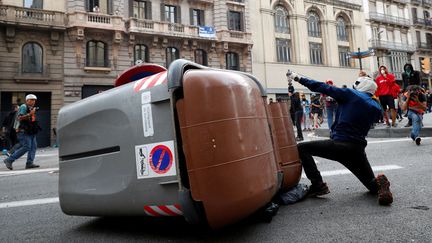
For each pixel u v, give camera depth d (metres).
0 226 3.14
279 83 28.27
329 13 32.25
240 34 26.25
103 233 2.78
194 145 2.22
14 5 18.42
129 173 2.50
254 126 2.49
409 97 7.41
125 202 2.52
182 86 2.29
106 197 2.61
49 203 4.04
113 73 20.95
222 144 2.23
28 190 5.03
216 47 25.33
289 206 3.25
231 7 26.39
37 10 18.94
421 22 40.44
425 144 7.25
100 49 20.88
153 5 23.11
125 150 2.53
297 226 2.63
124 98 2.58
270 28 28.62
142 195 2.43
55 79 19.41
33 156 7.93
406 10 39.41
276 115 3.55
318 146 3.43
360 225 2.59
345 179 4.33
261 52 27.88
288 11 30.02
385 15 37.06
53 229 2.97
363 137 3.38
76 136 2.83
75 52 19.92
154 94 2.40
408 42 39.12
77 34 19.66
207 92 2.27
